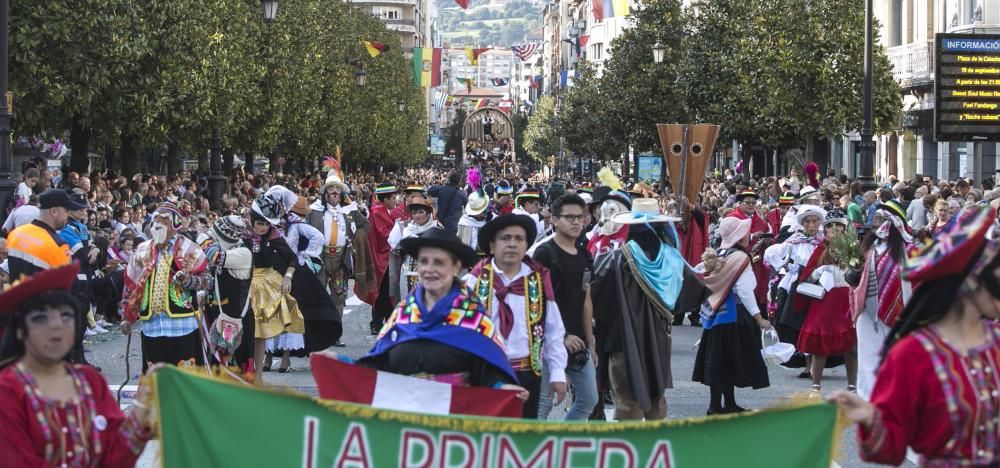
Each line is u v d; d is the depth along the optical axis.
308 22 51.88
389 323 6.98
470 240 17.23
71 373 5.60
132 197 25.94
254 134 46.16
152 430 5.74
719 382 11.34
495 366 6.80
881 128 33.81
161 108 30.41
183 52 31.64
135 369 14.68
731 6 43.53
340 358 6.86
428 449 5.80
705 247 17.59
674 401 12.50
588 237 13.32
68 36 26.70
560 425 5.77
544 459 5.79
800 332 12.80
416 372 6.79
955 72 24.92
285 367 14.41
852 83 32.69
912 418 5.10
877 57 32.91
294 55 48.72
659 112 50.62
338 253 17.31
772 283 14.48
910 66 42.12
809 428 5.67
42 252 11.12
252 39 41.84
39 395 5.42
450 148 172.62
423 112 144.88
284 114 48.56
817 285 12.59
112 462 5.64
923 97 42.12
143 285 10.72
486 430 5.79
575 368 9.02
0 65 19.03
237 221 11.95
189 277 10.75
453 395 6.66
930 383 5.04
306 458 5.80
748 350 11.32
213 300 11.81
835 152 52.78
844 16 32.56
